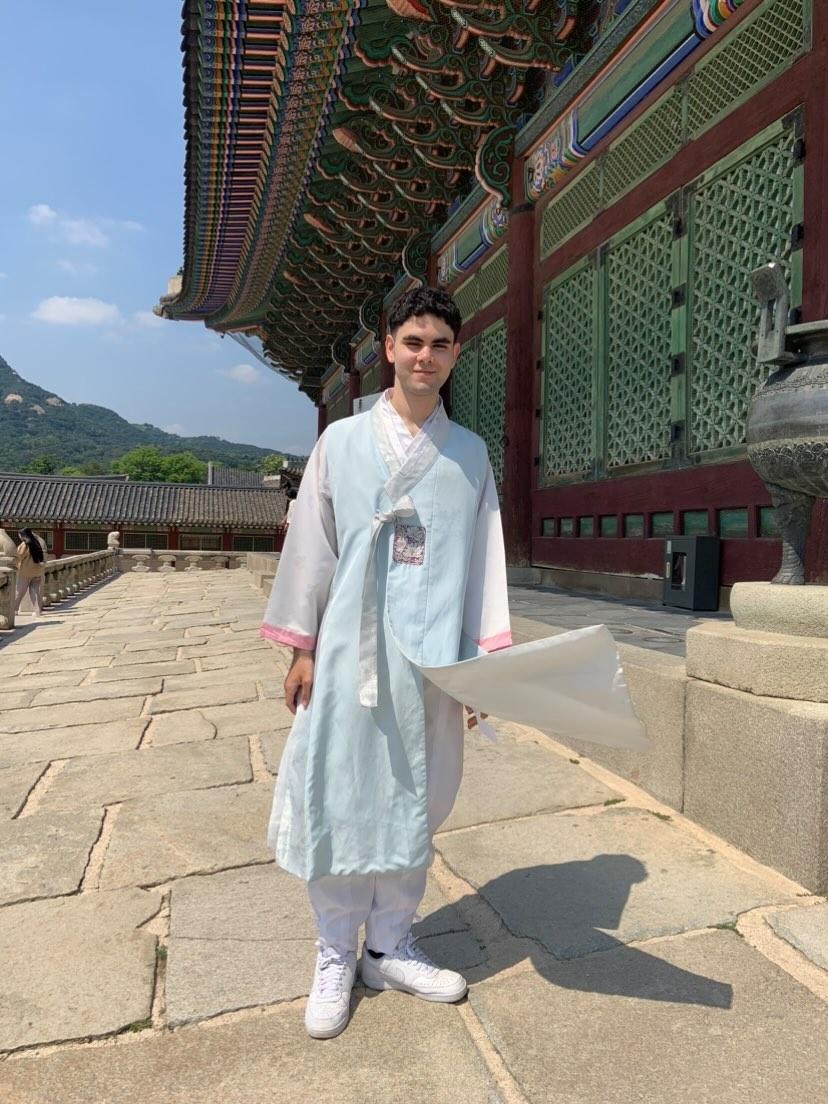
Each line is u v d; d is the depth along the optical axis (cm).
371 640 181
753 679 264
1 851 301
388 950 203
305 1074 172
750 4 609
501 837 292
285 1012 195
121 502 4422
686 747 298
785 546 281
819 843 237
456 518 189
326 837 183
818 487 261
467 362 1270
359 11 803
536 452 1009
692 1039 179
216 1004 198
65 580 1638
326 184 1262
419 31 895
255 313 2069
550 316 973
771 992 195
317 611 194
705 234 679
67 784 387
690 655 298
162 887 269
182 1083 170
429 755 196
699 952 213
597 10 822
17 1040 186
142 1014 195
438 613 185
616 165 813
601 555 851
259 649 801
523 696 183
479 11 827
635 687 330
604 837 287
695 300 695
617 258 820
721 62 651
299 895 260
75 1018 194
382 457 187
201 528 4375
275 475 4766
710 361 678
